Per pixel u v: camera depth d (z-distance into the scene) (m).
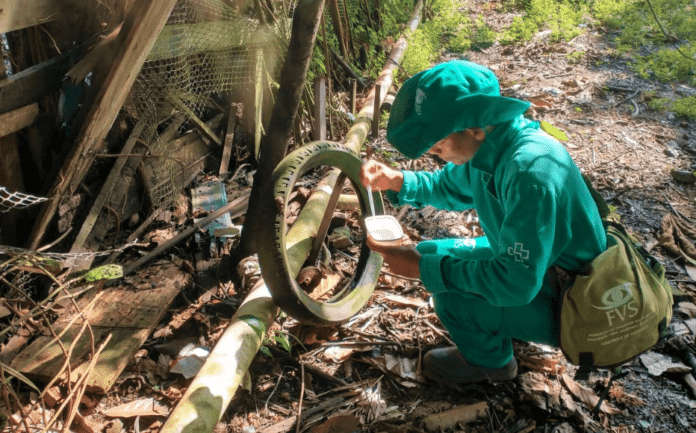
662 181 4.72
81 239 3.33
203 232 3.77
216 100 4.54
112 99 2.90
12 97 2.87
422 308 3.40
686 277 3.71
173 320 3.18
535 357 3.03
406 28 6.74
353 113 5.34
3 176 3.02
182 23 3.69
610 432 2.71
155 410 2.68
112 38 2.92
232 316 3.18
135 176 3.80
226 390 2.51
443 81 2.18
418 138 2.25
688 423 2.77
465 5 8.73
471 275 2.33
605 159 5.00
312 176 4.47
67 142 3.11
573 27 7.79
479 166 2.37
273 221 2.72
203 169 4.41
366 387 2.89
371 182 2.94
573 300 2.35
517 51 7.21
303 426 2.66
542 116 5.69
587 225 2.32
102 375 2.72
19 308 2.99
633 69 6.70
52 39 3.03
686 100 5.80
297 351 3.05
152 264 3.52
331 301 3.24
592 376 2.99
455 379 2.87
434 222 4.20
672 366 3.03
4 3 2.61
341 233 3.88
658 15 7.80
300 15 3.13
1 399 2.56
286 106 3.28
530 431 2.70
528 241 2.16
